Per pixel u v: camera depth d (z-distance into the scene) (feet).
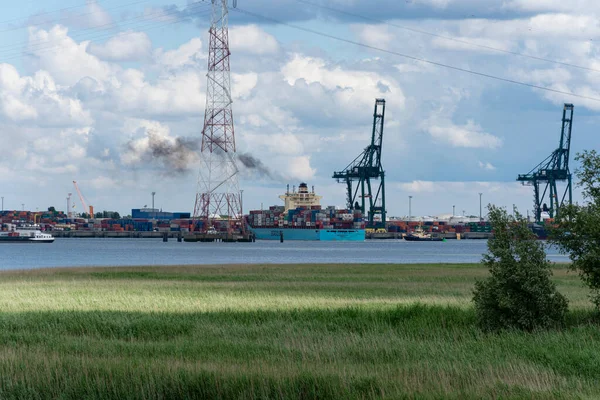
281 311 344.90
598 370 213.05
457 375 206.90
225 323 307.17
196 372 206.49
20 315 331.36
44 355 230.89
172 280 610.24
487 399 186.09
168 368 210.59
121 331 287.28
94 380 201.77
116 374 206.18
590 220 296.92
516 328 274.77
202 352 240.94
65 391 196.03
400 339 264.93
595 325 281.95
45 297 437.99
